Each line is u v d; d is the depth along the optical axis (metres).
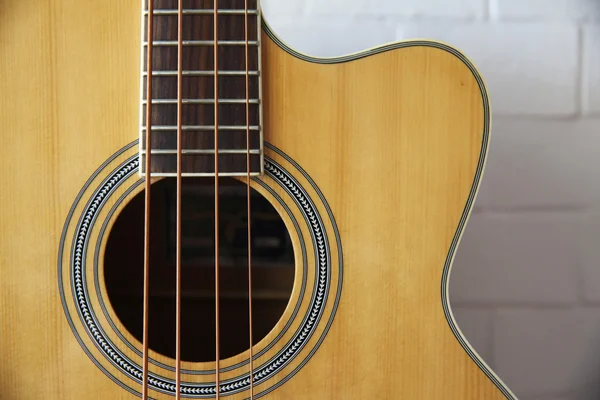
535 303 1.03
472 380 0.71
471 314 1.03
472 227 1.03
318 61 0.71
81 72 0.71
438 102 0.71
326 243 0.72
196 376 0.71
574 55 1.01
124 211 0.86
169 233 0.88
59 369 0.71
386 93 0.71
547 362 1.03
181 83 0.70
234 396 0.72
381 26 1.01
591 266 1.03
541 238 1.03
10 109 0.70
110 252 0.86
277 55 0.72
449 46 0.71
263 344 0.72
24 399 0.71
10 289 0.71
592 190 1.03
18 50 0.70
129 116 0.71
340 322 0.72
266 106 0.72
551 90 1.02
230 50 0.71
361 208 0.72
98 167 0.71
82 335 0.71
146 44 0.70
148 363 0.71
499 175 1.02
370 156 0.72
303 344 0.72
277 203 0.72
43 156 0.71
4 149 0.70
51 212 0.71
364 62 0.71
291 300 0.72
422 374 0.71
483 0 1.01
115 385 0.71
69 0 0.70
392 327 0.72
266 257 0.87
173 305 0.88
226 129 0.71
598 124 1.02
